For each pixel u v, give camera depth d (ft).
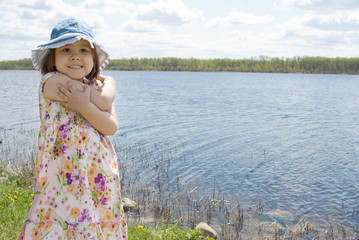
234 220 23.79
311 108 94.38
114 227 8.77
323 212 26.20
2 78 254.47
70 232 8.09
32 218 8.26
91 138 8.50
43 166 8.29
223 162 38.93
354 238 22.33
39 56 8.62
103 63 9.53
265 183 32.27
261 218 24.73
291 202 27.86
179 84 194.49
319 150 46.14
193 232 16.11
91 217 8.16
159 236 15.08
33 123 60.18
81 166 8.23
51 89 8.23
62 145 8.30
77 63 8.28
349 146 49.06
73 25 8.28
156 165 35.70
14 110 77.41
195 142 48.88
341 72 417.90
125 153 41.27
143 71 467.11
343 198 29.01
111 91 8.84
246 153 43.47
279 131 59.41
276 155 42.86
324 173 35.99
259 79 271.28
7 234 13.26
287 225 23.82
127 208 24.66
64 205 8.21
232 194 29.14
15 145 42.37
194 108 88.33
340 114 83.51
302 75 372.99
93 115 8.30
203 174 34.32
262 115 78.64
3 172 27.30
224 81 233.96
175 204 26.07
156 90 148.46
